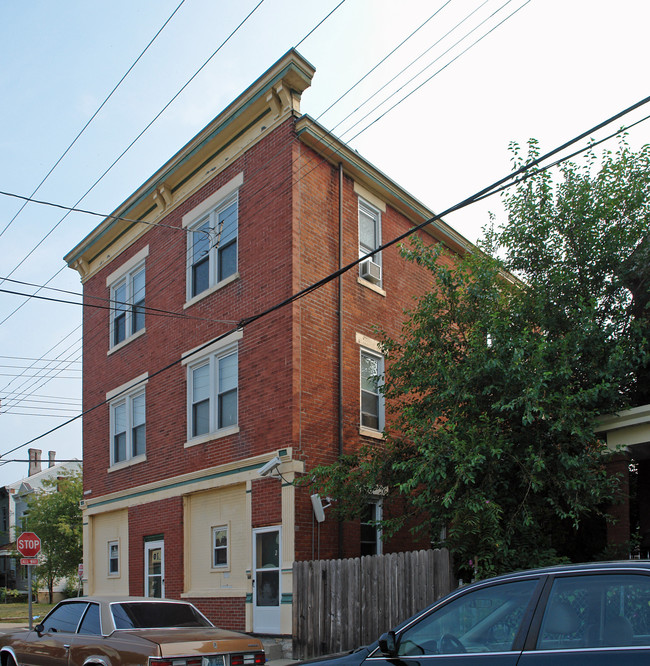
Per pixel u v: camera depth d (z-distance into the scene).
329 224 15.73
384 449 13.26
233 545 14.91
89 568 20.16
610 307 11.68
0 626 23.06
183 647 7.69
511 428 11.41
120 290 20.75
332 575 11.98
